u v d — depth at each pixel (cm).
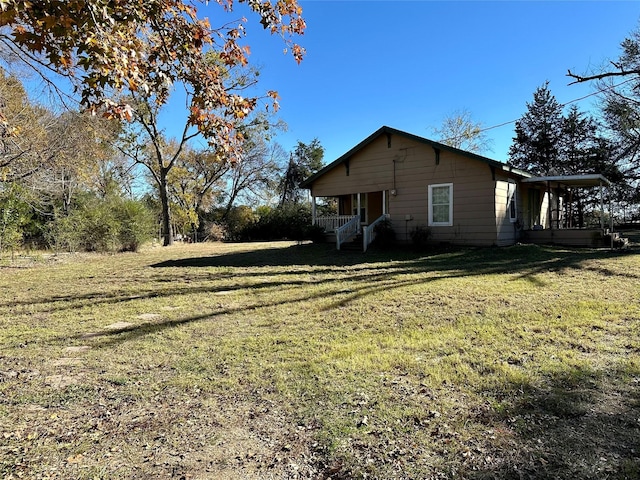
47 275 1005
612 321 442
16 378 339
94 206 1706
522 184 1533
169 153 3284
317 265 1069
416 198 1434
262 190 3703
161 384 321
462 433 231
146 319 548
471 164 1312
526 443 218
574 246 1312
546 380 297
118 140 2000
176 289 777
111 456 219
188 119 363
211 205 3669
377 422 247
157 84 352
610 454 205
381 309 547
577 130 2889
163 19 343
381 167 1516
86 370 357
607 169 2297
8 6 231
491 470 196
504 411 254
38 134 1170
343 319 505
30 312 600
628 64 1864
